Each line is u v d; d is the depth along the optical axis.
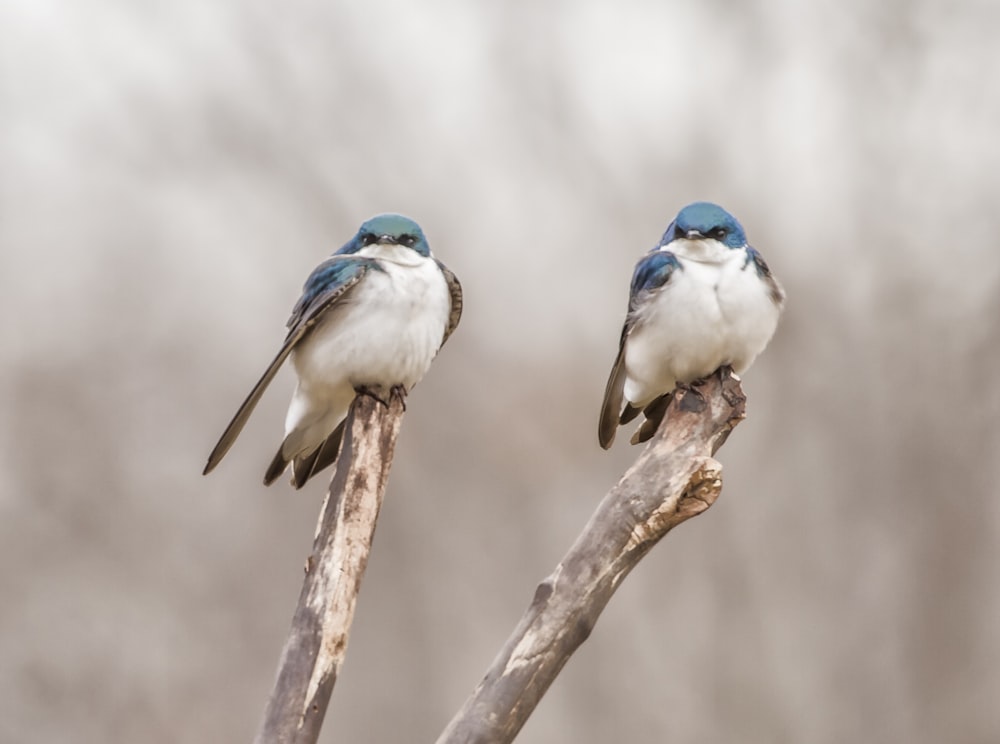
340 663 5.99
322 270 8.38
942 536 15.30
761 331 8.52
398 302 8.23
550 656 5.48
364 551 6.36
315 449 8.78
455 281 8.70
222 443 7.84
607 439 9.23
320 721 5.82
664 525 5.71
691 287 8.40
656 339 8.49
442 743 5.37
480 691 5.45
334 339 8.23
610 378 8.98
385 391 8.38
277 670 5.91
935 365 15.86
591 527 5.66
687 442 6.02
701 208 8.65
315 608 6.07
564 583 5.57
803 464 15.63
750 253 8.65
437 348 8.48
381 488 6.63
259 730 5.75
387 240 8.47
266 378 8.05
